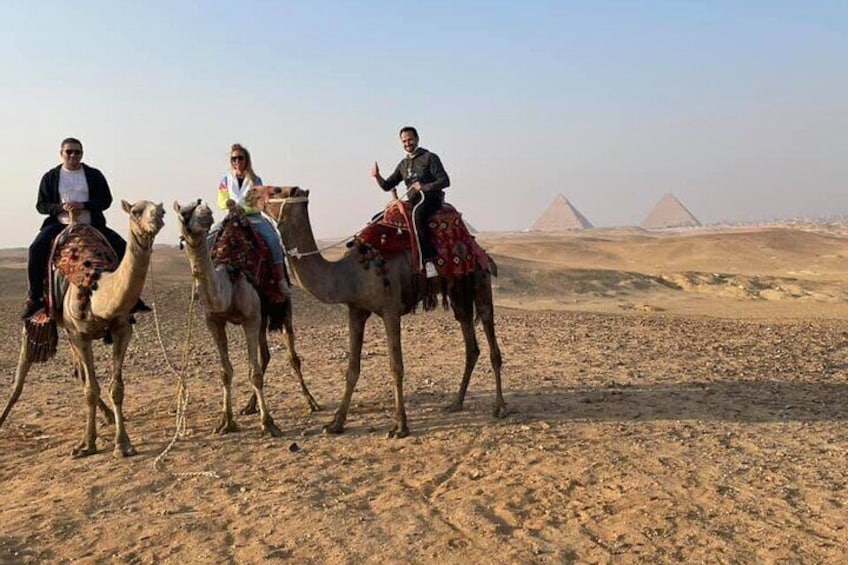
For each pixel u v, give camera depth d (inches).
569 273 1946.4
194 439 335.3
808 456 289.4
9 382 494.0
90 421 317.7
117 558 213.8
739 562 201.0
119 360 312.0
